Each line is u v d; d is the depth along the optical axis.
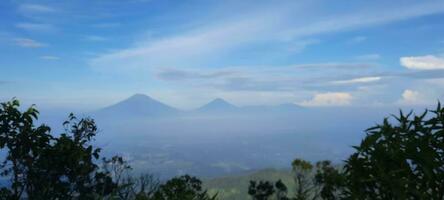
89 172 7.34
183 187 3.56
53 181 6.94
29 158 6.75
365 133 2.58
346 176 2.54
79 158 6.98
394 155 2.36
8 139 6.62
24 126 6.74
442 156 2.37
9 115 6.63
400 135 2.44
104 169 8.91
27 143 6.73
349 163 2.54
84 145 7.51
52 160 6.86
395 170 2.34
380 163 2.40
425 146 2.33
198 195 3.39
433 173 2.29
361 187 2.46
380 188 2.40
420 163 2.30
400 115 2.54
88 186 7.11
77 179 7.08
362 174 2.47
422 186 2.34
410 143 2.35
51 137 7.03
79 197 6.96
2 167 6.74
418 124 2.46
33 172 6.83
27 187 6.85
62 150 6.90
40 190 6.82
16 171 6.77
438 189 2.31
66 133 7.48
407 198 2.29
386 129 2.49
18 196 6.73
